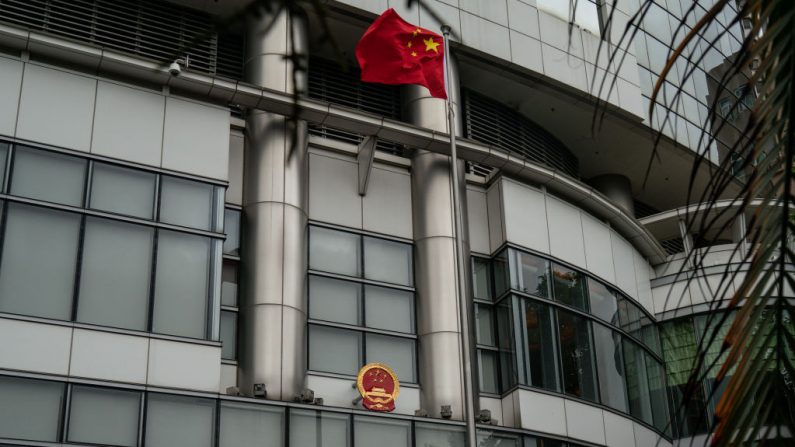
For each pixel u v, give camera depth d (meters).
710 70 34.47
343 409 21.92
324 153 25.98
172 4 25.03
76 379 19.31
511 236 26.44
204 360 20.64
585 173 34.97
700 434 28.28
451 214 26.25
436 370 24.42
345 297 24.62
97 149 21.48
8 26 21.17
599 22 31.78
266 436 20.75
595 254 28.48
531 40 29.53
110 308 20.25
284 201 23.83
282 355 22.27
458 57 28.45
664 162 33.84
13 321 19.22
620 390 27.17
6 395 18.64
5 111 20.88
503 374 25.17
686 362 30.03
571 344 26.27
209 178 22.48
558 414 24.91
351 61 28.00
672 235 32.59
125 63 22.14
